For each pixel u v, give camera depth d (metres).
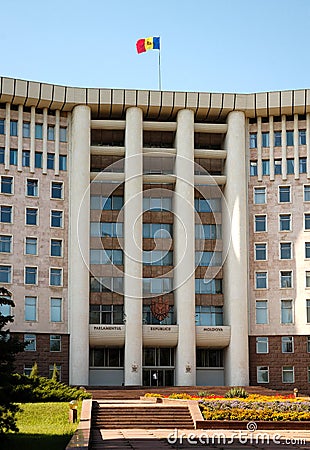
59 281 75.31
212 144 80.88
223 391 67.38
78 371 72.44
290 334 76.00
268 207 78.56
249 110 78.62
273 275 77.44
